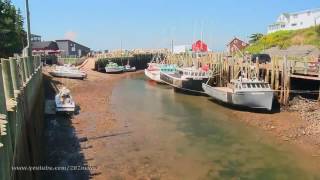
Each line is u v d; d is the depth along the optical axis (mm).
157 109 33000
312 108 27766
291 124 25547
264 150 20797
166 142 22234
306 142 21938
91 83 52000
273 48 66375
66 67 53594
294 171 17797
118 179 16453
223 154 20125
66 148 20469
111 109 32344
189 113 31141
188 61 55969
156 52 99812
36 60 28641
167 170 17703
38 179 15336
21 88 13766
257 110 30016
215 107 33750
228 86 35594
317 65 29375
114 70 70312
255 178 16938
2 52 46125
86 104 34312
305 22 84062
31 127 15836
